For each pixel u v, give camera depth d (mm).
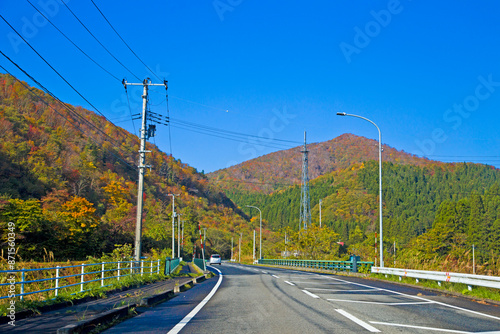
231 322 8586
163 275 24938
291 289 16969
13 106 111438
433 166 193875
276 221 189000
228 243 138000
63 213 54750
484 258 57562
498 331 7664
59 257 50781
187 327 8047
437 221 84000
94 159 113562
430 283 18719
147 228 87375
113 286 15797
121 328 8047
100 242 59875
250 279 24641
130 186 113375
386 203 163250
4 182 63312
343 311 10172
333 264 36906
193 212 127500
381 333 7316
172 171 148125
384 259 29984
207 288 18188
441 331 7598
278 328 7824
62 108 124312
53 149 99625
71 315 9688
